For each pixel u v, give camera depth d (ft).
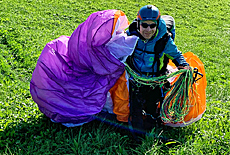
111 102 14.24
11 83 17.93
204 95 15.44
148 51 12.66
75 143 12.85
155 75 13.29
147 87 13.53
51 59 13.19
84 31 13.07
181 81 13.20
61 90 13.08
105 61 12.87
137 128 14.30
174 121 14.29
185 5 63.36
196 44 37.73
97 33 12.42
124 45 12.53
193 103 14.48
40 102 13.24
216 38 43.11
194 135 15.06
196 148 13.71
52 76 13.06
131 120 14.26
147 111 14.43
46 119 14.70
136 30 12.80
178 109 13.62
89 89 13.26
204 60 29.04
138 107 13.94
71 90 13.16
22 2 41.78
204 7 64.59
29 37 26.73
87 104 13.25
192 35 44.80
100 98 13.35
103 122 14.56
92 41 12.59
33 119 14.60
